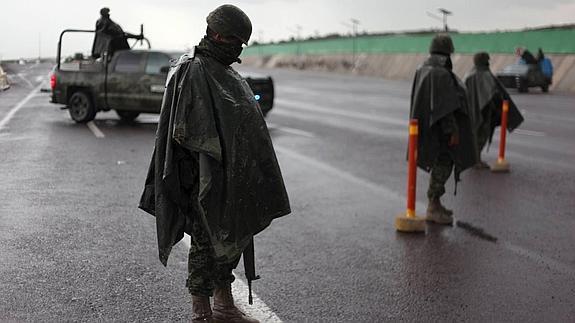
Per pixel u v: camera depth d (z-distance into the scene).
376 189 8.64
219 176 3.50
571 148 13.15
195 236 3.73
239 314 3.96
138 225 6.38
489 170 10.43
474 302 4.56
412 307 4.44
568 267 5.42
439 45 6.79
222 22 3.54
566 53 36.69
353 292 4.70
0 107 17.91
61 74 15.38
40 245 5.57
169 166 3.51
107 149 11.29
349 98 27.81
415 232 6.48
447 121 6.57
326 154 11.65
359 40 59.47
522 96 29.91
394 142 13.46
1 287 4.51
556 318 4.29
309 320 4.16
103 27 14.98
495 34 42.62
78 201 7.33
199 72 3.50
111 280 4.76
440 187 6.90
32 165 9.52
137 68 14.92
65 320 4.00
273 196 3.69
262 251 5.69
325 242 6.04
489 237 6.36
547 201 8.09
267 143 3.67
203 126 3.43
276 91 33.03
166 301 4.38
